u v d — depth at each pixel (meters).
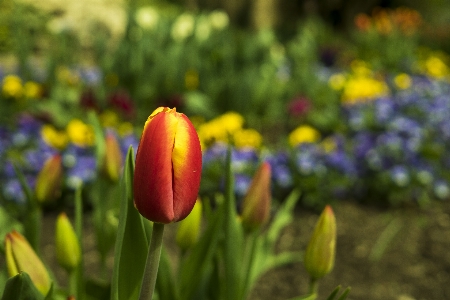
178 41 6.52
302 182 3.88
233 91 5.65
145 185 0.78
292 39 11.79
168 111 0.80
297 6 17.17
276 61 6.66
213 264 1.41
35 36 7.12
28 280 0.95
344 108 5.51
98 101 4.86
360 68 7.70
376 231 3.56
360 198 3.99
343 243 3.41
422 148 4.21
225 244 1.28
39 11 7.15
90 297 1.39
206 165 3.85
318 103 6.32
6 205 3.46
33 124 4.10
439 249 3.34
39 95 5.09
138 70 5.74
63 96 5.20
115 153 1.61
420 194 3.94
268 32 6.82
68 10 7.34
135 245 1.08
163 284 1.27
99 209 1.69
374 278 3.08
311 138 4.57
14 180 3.55
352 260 3.24
